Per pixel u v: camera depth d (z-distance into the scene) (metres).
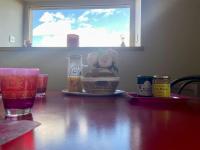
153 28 1.91
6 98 0.54
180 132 0.40
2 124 0.43
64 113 0.59
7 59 1.98
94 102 0.82
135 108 0.69
